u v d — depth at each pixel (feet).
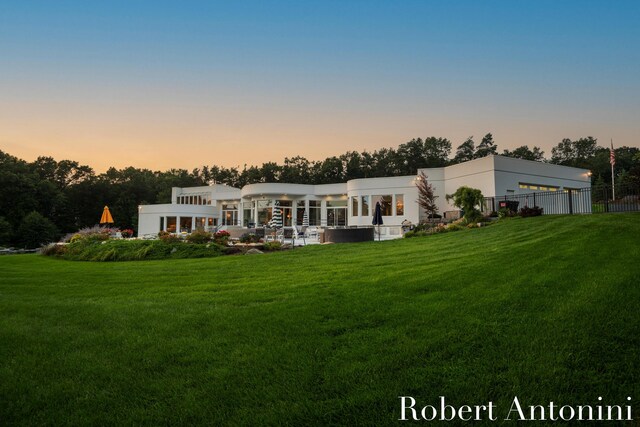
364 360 8.88
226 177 253.44
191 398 7.43
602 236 24.45
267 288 18.19
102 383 8.30
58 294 18.84
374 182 87.10
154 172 273.54
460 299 13.56
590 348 8.84
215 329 11.80
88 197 186.91
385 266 23.34
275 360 9.11
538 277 15.69
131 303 16.11
